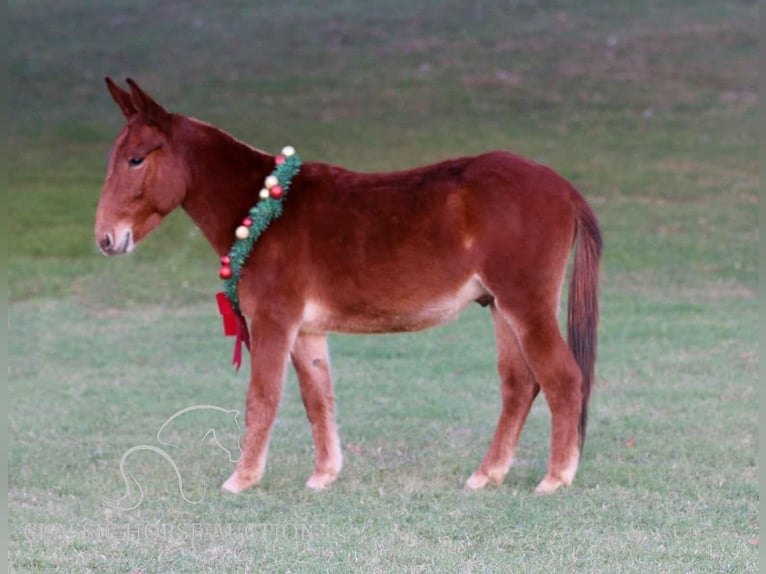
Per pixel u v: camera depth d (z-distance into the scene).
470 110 26.91
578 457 8.23
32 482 8.65
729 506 7.88
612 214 19.95
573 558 6.79
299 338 8.48
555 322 7.98
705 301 15.77
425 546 7.05
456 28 33.84
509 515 7.63
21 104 28.12
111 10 36.72
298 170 8.29
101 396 11.57
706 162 23.09
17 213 20.25
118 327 14.97
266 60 31.38
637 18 34.25
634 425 10.11
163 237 19.31
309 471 8.91
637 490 8.22
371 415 10.71
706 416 10.38
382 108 27.12
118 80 29.77
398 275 8.05
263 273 8.12
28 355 13.48
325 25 34.59
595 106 27.09
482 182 8.00
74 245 18.84
